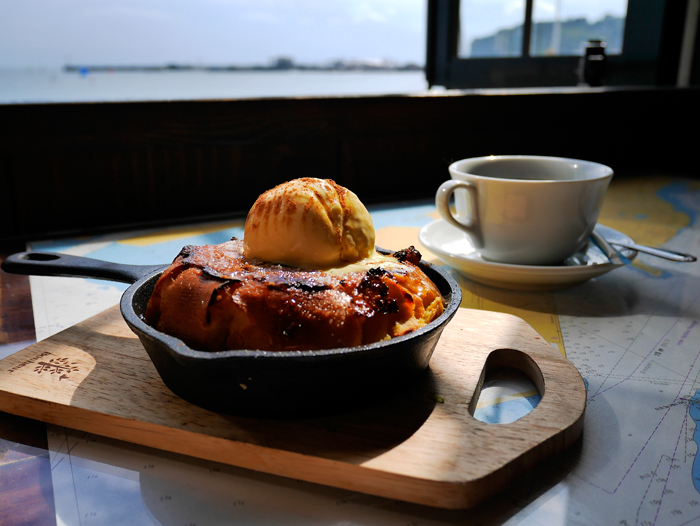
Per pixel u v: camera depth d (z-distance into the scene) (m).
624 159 1.75
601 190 0.75
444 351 0.56
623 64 2.11
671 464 0.41
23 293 0.77
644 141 1.76
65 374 0.52
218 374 0.40
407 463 0.39
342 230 0.52
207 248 0.54
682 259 0.73
